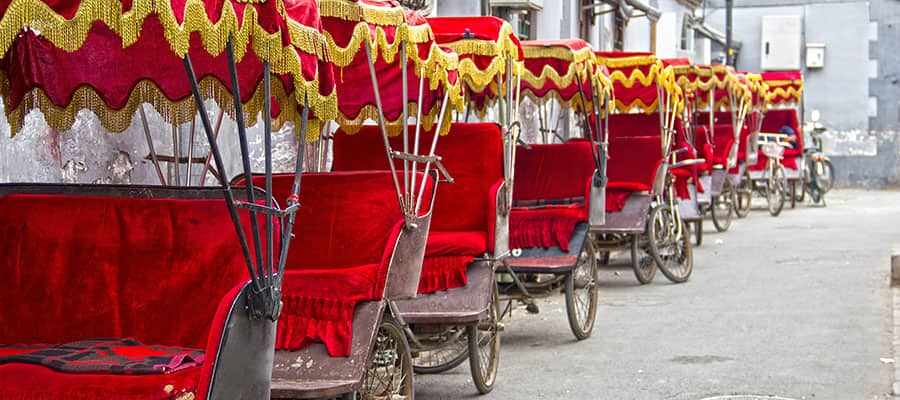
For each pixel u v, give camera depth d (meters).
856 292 10.71
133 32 3.67
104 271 4.93
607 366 7.67
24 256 4.97
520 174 10.00
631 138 11.88
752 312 9.70
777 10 32.22
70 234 4.98
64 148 6.91
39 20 3.62
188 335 4.79
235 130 9.03
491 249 7.13
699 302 10.34
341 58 5.30
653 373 7.40
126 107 5.31
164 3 3.69
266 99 4.36
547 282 8.61
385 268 5.57
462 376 7.51
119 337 4.87
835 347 8.10
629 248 11.63
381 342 5.66
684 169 13.84
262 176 6.31
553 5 18.23
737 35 32.81
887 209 21.70
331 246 6.16
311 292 5.50
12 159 6.45
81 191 5.12
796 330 8.78
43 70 5.26
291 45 4.38
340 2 5.25
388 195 6.15
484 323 7.09
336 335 5.37
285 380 5.26
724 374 7.30
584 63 9.32
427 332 6.75
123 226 4.95
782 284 11.35
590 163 9.83
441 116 6.71
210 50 3.93
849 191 29.39
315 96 4.59
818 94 31.73
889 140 31.16
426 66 6.34
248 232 4.75
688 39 28.89
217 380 4.07
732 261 13.36
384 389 5.73
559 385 7.14
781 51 31.88
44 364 4.26
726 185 17.41
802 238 15.88
